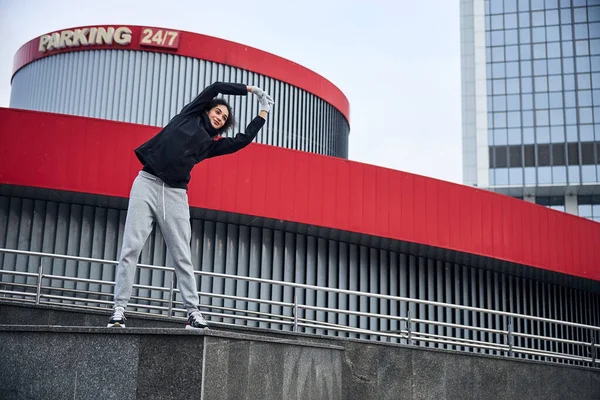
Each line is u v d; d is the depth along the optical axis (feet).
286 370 26.50
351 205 54.44
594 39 236.84
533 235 63.93
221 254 53.26
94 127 49.14
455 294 62.80
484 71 242.99
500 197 62.13
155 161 23.34
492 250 60.64
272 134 77.82
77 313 35.19
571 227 67.46
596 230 69.82
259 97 24.62
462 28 250.57
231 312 52.54
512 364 44.09
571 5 239.91
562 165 233.14
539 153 235.40
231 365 23.38
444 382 40.60
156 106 73.87
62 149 48.47
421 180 57.77
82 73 75.31
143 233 23.43
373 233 54.90
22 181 47.55
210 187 50.62
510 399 43.50
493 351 64.54
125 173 49.08
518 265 63.16
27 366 24.62
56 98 76.02
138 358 22.68
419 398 39.42
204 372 21.99
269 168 52.37
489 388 42.57
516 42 242.58
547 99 237.45
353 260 57.82
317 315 55.36
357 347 38.19
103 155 48.98
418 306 60.34
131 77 74.23
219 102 23.95
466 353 41.88
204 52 75.25
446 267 62.85
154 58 74.59
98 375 23.20
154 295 50.75
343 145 91.20
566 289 73.46
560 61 238.27
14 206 49.93
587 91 235.61
